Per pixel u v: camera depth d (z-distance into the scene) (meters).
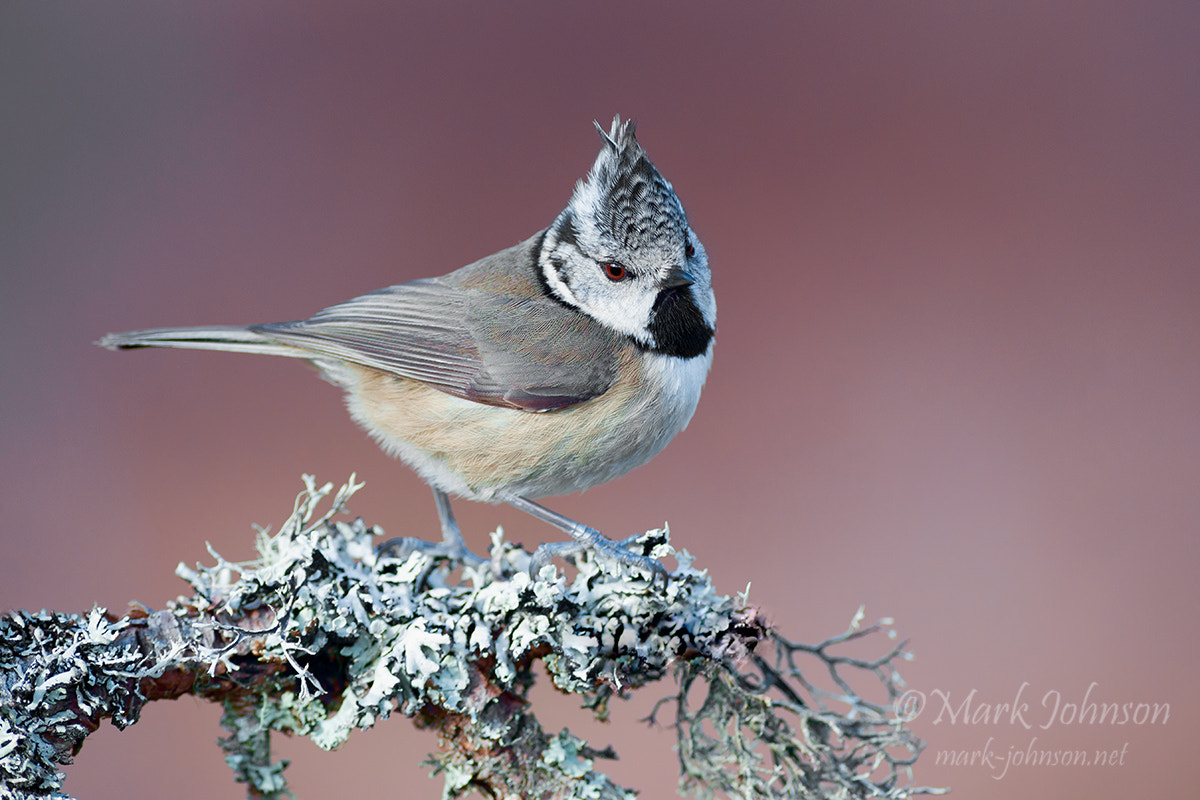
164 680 4.61
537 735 5.10
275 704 5.05
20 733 4.08
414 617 5.02
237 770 5.07
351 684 4.99
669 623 5.24
